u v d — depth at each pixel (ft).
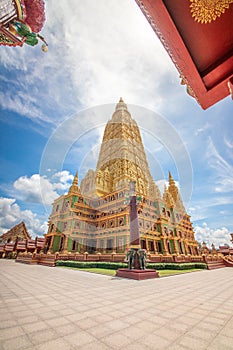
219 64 6.36
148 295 14.43
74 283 20.12
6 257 95.50
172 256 47.55
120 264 35.81
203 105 8.21
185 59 6.32
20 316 8.73
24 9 6.81
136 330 7.34
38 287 17.12
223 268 57.41
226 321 8.40
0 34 7.80
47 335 6.69
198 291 16.56
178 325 7.93
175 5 4.82
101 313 9.59
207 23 5.24
